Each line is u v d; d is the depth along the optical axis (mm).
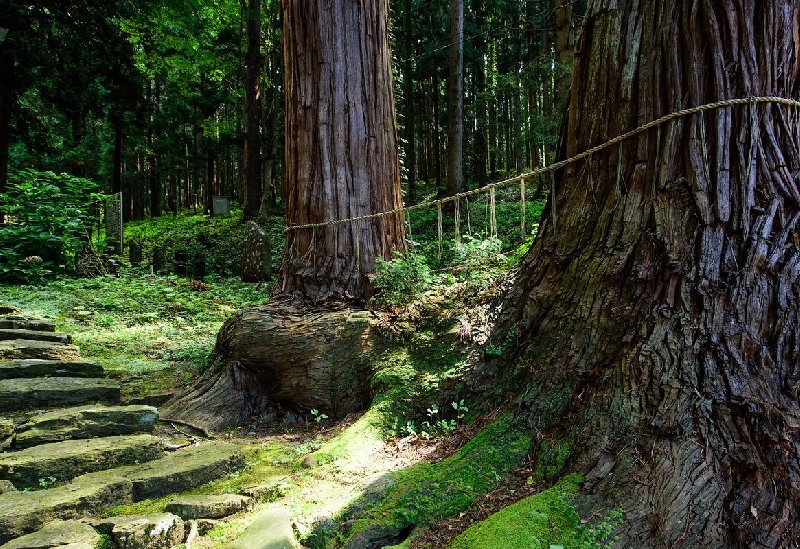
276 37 23547
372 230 4895
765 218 2551
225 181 37625
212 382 4246
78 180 9727
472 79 24047
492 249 4070
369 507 2549
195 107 27281
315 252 4781
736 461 2150
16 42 11125
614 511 2123
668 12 2756
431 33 21078
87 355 5117
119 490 2711
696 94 2660
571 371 2754
